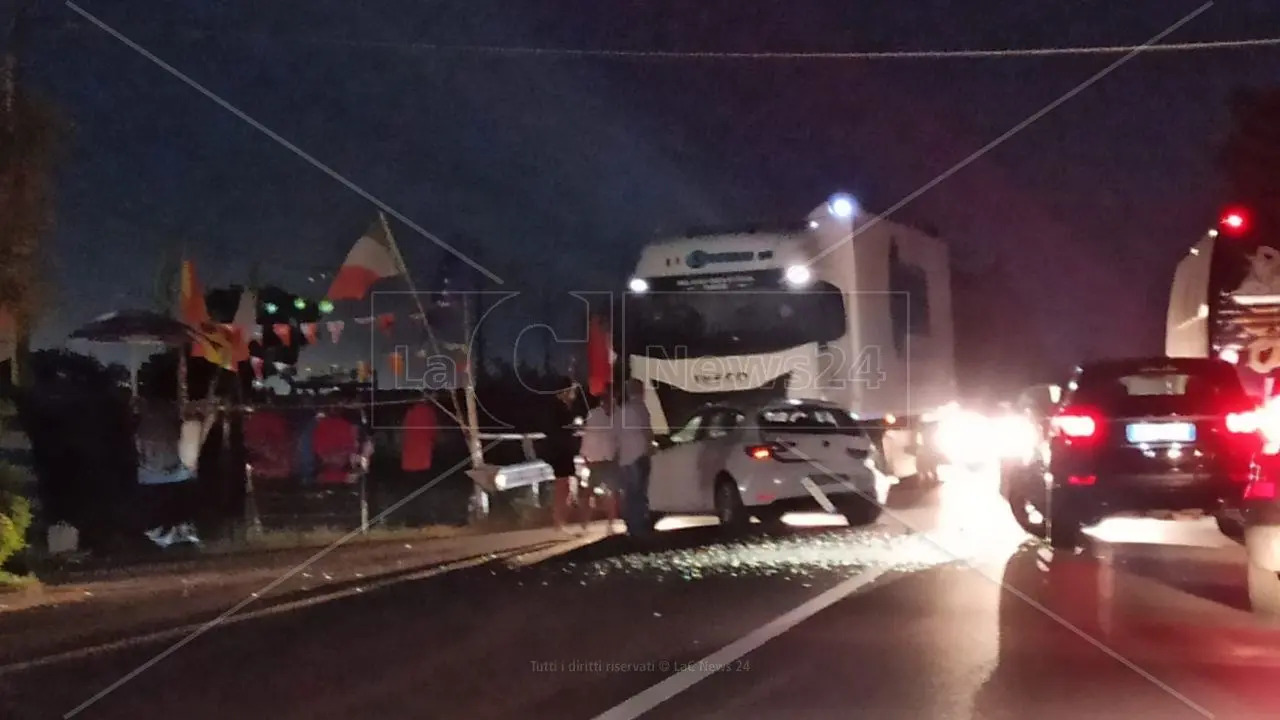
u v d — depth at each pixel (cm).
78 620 1095
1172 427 1296
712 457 1616
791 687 811
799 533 1602
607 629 1010
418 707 783
